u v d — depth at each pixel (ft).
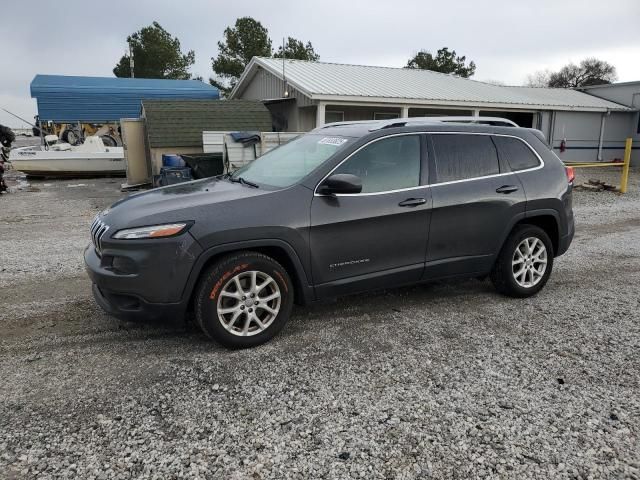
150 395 10.23
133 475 7.95
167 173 40.75
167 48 126.31
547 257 16.35
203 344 12.57
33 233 26.66
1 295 16.31
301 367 11.43
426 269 14.30
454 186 14.38
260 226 11.83
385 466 8.21
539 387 10.66
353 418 9.50
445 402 10.05
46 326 13.71
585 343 12.87
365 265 13.35
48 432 9.00
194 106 49.75
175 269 11.25
